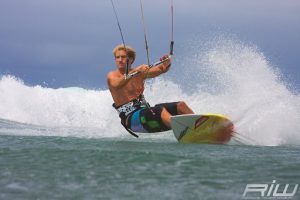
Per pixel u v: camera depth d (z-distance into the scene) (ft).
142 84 103.96
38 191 53.78
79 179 58.85
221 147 90.63
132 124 103.14
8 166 65.67
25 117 179.83
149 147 87.25
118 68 102.32
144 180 58.54
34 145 86.94
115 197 51.80
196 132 97.50
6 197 51.57
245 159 73.72
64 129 134.92
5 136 104.17
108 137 108.68
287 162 71.97
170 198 51.67
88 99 180.45
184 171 63.26
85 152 75.66
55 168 64.39
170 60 102.73
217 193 53.88
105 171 62.75
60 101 180.34
